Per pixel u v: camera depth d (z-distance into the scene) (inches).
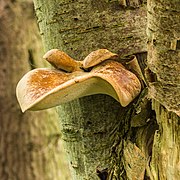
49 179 118.1
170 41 44.1
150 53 45.4
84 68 48.3
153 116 48.9
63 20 51.3
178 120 46.1
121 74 47.1
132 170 49.0
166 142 47.1
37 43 119.7
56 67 48.9
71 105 52.1
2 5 129.0
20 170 121.1
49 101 46.5
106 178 52.2
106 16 50.3
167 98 45.4
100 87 47.4
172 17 43.7
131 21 50.0
